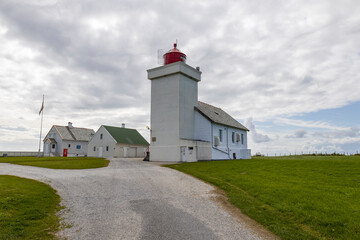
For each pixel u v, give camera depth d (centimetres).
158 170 1981
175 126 2908
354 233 675
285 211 866
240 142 3941
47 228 725
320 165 1817
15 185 1200
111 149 4766
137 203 995
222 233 696
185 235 679
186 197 1093
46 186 1261
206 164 2280
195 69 3195
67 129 5994
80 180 1481
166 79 3056
